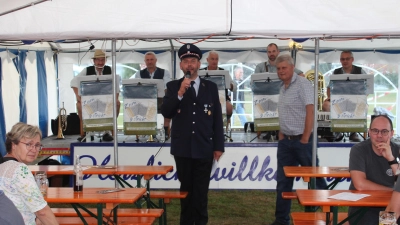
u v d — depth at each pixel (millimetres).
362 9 4453
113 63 5555
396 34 4465
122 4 4590
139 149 7137
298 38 4926
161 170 4910
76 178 3945
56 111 10492
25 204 3070
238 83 10617
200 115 4828
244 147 7168
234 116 10695
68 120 8945
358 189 3834
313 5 4488
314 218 4285
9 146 3330
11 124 8516
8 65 8445
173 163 7164
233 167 7191
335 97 6727
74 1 4598
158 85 6934
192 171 4914
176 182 7227
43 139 8273
